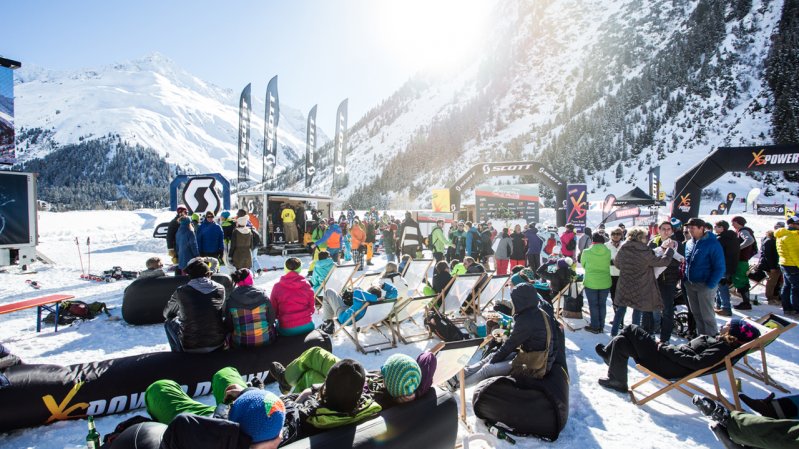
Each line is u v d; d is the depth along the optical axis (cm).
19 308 532
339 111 2612
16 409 316
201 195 1155
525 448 319
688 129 10269
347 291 656
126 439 222
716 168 1277
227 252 1026
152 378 360
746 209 3641
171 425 193
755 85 10838
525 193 1702
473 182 1864
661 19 18712
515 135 15575
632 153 10188
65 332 584
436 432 256
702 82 11981
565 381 351
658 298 529
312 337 436
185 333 383
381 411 248
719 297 705
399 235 1318
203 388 376
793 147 1190
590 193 9100
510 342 345
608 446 322
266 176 2070
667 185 8231
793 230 682
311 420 233
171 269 849
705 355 365
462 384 354
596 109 13438
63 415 333
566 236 995
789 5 12681
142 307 613
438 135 17712
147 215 3203
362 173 16575
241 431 194
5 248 1173
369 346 544
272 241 1631
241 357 392
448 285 624
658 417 366
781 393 412
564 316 694
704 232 523
